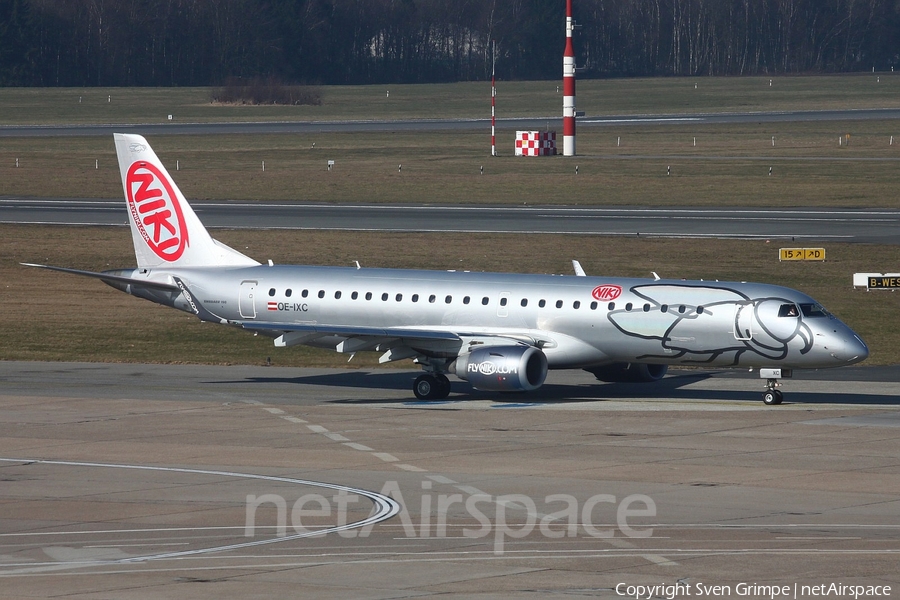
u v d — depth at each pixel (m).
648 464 117.12
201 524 93.25
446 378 166.38
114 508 99.38
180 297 184.12
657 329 160.00
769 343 154.50
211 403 159.00
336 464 118.19
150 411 151.88
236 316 181.75
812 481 108.56
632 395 167.75
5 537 89.25
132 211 189.12
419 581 75.62
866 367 192.50
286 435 135.00
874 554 81.81
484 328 168.25
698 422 142.75
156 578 76.69
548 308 165.50
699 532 89.12
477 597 71.88
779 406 155.75
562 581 75.31
